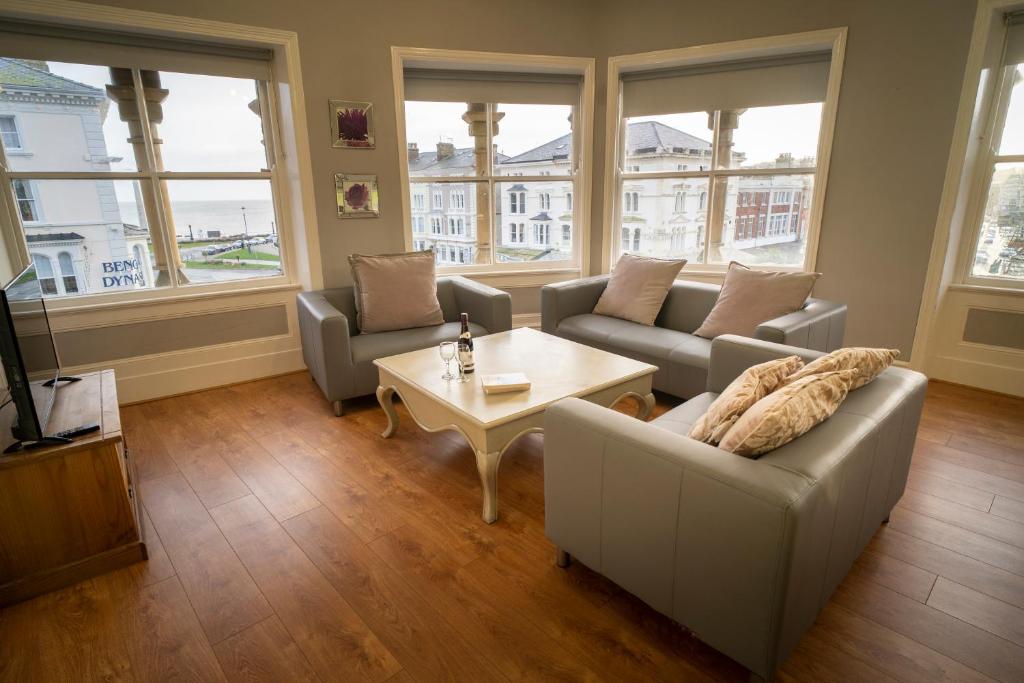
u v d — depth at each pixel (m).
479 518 2.09
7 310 1.53
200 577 1.79
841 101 3.31
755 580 1.18
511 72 3.98
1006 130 3.07
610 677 1.39
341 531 2.02
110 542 1.82
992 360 3.23
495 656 1.46
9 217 2.82
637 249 4.34
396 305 3.28
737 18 3.49
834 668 1.40
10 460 1.62
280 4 3.16
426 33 3.58
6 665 1.47
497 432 1.97
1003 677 1.37
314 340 3.02
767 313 2.83
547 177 4.25
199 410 3.14
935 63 3.00
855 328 3.54
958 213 3.15
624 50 3.87
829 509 1.24
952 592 1.65
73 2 2.66
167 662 1.47
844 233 3.46
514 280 4.34
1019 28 2.90
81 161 2.98
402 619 1.60
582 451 1.51
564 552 1.76
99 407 1.99
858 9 3.16
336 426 2.92
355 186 3.59
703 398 2.18
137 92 3.05
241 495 2.26
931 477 2.29
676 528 1.31
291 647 1.51
